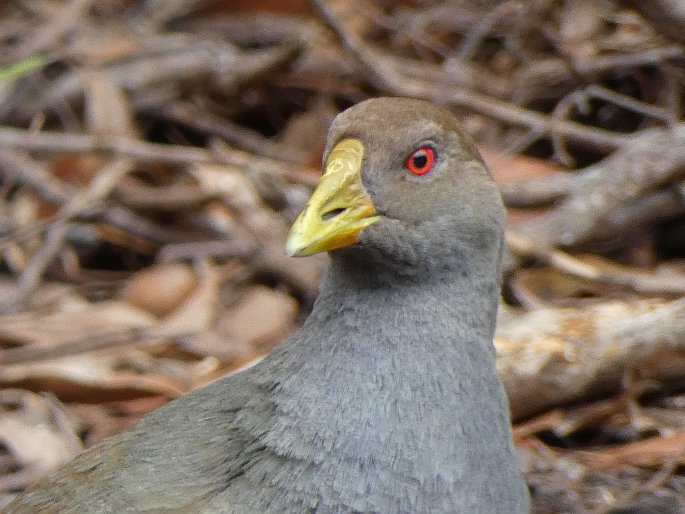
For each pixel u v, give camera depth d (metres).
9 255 12.73
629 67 13.12
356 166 7.41
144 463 7.38
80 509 7.25
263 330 11.69
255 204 12.74
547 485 9.57
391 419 7.18
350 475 7.10
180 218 12.87
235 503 7.13
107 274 12.85
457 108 13.35
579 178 12.13
